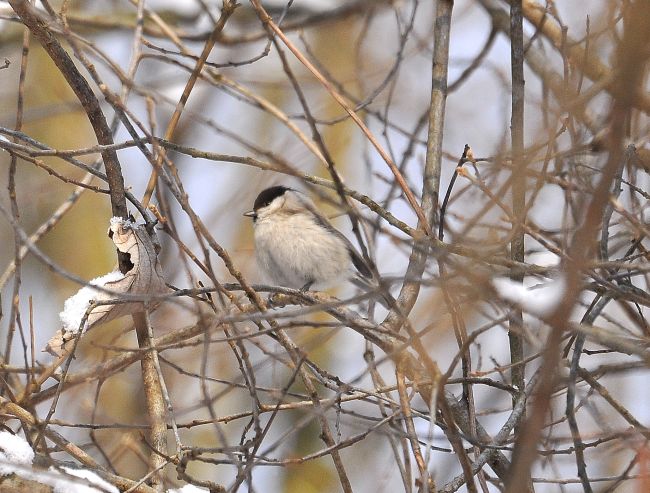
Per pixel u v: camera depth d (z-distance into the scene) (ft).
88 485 22.40
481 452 24.30
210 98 51.03
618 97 14.06
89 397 30.68
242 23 48.88
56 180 50.98
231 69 47.34
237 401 48.37
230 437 47.62
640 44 13.46
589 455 25.38
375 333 22.90
